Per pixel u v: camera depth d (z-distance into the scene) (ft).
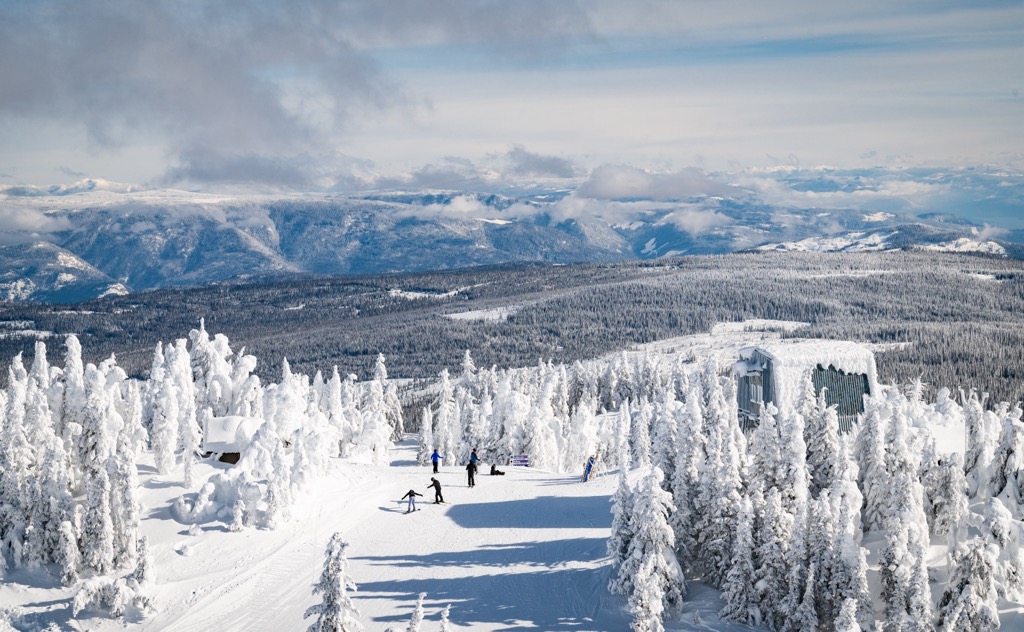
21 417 188.85
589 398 505.66
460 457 354.33
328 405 362.74
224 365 278.05
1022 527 133.49
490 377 586.45
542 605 144.05
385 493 207.41
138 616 150.71
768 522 138.10
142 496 192.85
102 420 194.08
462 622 138.10
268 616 144.15
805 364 251.80
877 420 151.84
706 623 138.00
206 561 168.14
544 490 207.72
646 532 142.51
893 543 127.13
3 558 165.07
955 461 144.46
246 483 185.06
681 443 156.25
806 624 129.59
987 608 121.19
